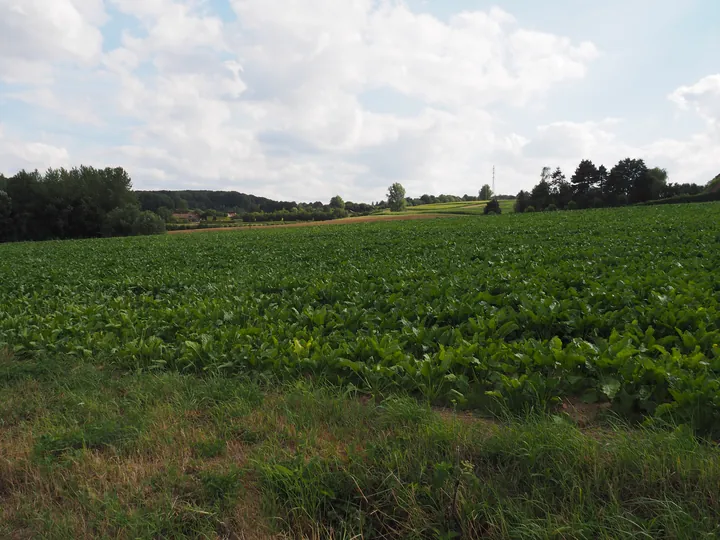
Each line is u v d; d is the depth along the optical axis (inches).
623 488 145.0
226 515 149.5
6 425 219.0
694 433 169.3
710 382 176.6
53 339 337.4
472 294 382.3
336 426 194.7
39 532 146.6
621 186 3580.2
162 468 174.6
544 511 139.9
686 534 125.3
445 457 163.5
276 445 183.3
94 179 3051.2
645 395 191.0
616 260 529.0
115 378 272.1
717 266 448.5
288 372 250.8
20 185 2891.2
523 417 193.3
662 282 375.9
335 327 331.6
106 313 408.2
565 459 154.6
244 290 497.7
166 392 239.8
